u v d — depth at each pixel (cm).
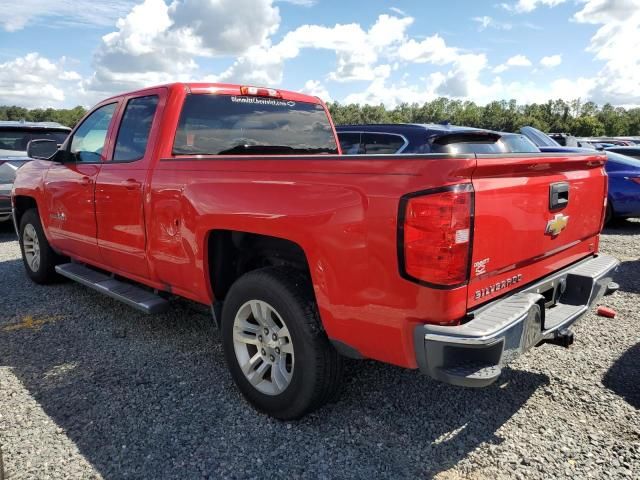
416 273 230
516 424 299
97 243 448
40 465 263
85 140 470
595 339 420
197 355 395
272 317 303
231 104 412
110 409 317
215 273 341
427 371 235
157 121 379
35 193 543
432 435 289
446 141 659
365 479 254
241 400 328
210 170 324
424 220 225
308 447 279
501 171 249
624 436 285
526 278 288
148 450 276
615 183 978
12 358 390
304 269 316
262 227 288
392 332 243
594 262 354
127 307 505
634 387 339
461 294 234
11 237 909
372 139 711
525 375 357
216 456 271
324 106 491
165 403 324
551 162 283
